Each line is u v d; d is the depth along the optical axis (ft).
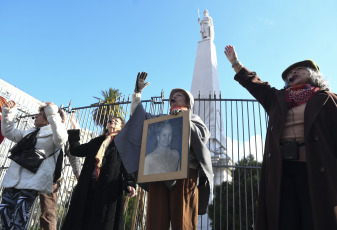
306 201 7.11
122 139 11.14
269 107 9.46
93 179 11.80
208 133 11.06
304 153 7.71
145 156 10.29
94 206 10.84
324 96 8.14
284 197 7.41
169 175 9.30
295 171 7.63
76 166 15.24
